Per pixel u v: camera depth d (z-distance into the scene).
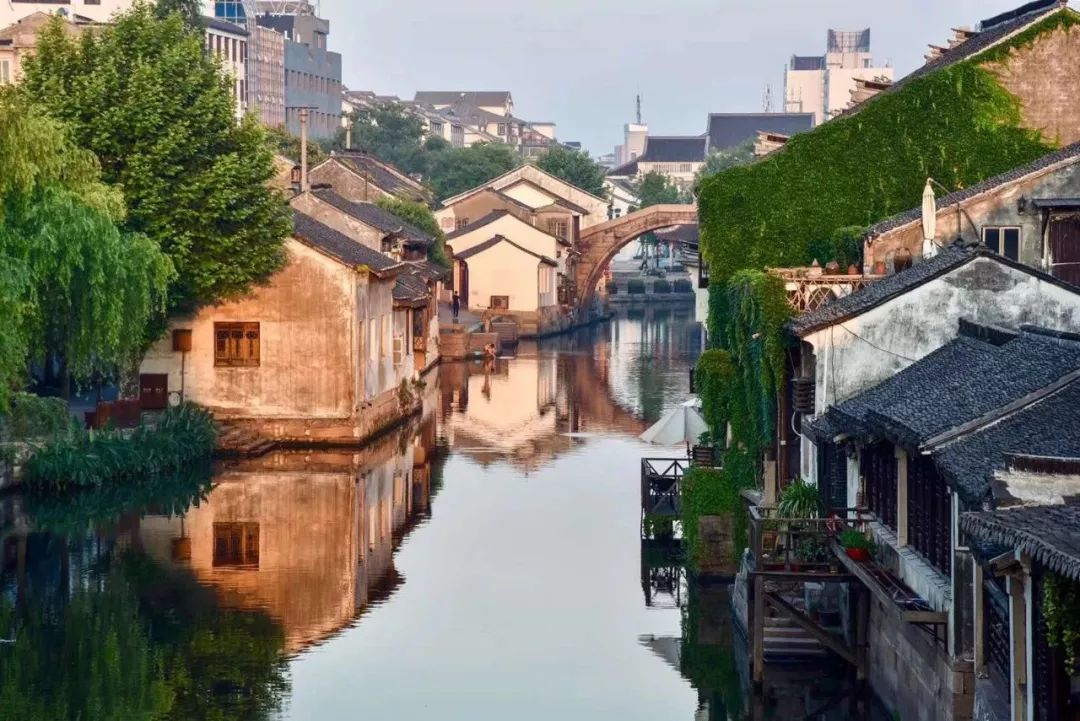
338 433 65.69
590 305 140.38
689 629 38.78
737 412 44.34
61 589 41.91
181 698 33.59
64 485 53.41
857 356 35.12
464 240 127.81
